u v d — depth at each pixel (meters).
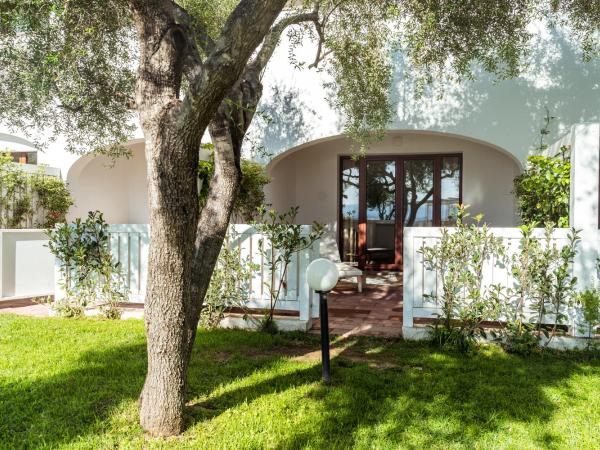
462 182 10.88
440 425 3.20
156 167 2.92
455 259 5.13
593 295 4.84
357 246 11.80
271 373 4.23
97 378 4.05
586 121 7.95
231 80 2.72
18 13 4.05
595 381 4.02
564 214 6.21
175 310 3.07
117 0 4.73
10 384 3.90
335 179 11.63
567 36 7.97
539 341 4.96
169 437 3.07
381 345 5.23
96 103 6.00
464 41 5.74
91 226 6.59
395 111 8.15
